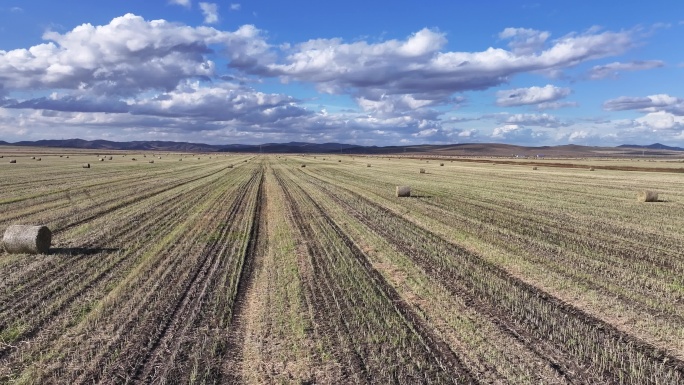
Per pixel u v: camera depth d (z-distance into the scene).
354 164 81.62
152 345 7.85
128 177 43.88
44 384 6.64
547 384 6.60
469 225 19.11
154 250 14.55
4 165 59.94
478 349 7.65
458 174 53.31
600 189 34.75
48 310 9.37
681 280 11.45
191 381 6.72
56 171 49.84
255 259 13.62
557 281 11.34
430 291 10.59
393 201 27.08
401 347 7.76
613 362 7.21
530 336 8.18
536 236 16.81
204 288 10.81
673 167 75.69
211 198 28.17
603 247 15.06
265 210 23.41
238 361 7.36
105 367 7.11
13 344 7.89
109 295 10.25
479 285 11.02
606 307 9.60
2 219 19.92
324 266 12.78
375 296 10.25
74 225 18.83
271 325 8.72
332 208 24.06
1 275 11.82
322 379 6.80
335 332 8.36
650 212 22.80
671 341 8.00
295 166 71.50
